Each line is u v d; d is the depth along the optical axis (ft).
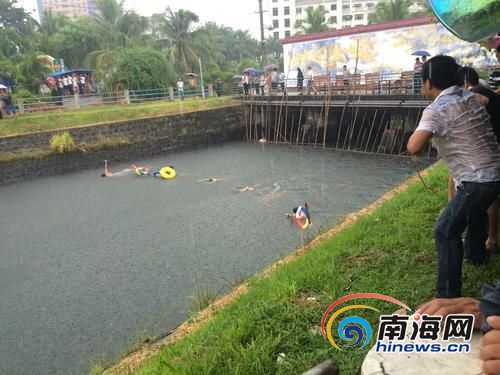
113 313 26.09
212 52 142.10
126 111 79.92
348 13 268.41
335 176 55.88
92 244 38.19
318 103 75.10
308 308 13.21
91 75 103.50
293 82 92.94
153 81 94.94
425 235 17.57
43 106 83.46
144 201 50.88
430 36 74.13
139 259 33.99
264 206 45.57
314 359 10.62
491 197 10.18
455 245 10.82
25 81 101.35
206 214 44.24
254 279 20.02
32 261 35.40
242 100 90.79
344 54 84.84
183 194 52.80
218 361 11.15
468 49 70.59
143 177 63.21
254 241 35.76
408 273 14.34
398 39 77.51
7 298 29.30
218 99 91.50
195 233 38.86
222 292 25.86
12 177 65.62
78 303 27.78
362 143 74.02
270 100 84.23
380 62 80.43
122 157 75.87
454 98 10.12
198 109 86.28
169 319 24.61
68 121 74.28
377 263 15.69
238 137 91.45
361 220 22.36
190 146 84.23
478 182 10.04
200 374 10.68
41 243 39.42
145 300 27.27
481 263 13.69
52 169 69.21
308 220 38.01
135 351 16.98
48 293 29.55
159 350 15.17
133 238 38.86
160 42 133.90
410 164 58.80
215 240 36.70
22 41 124.88
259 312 13.25
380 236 18.60
